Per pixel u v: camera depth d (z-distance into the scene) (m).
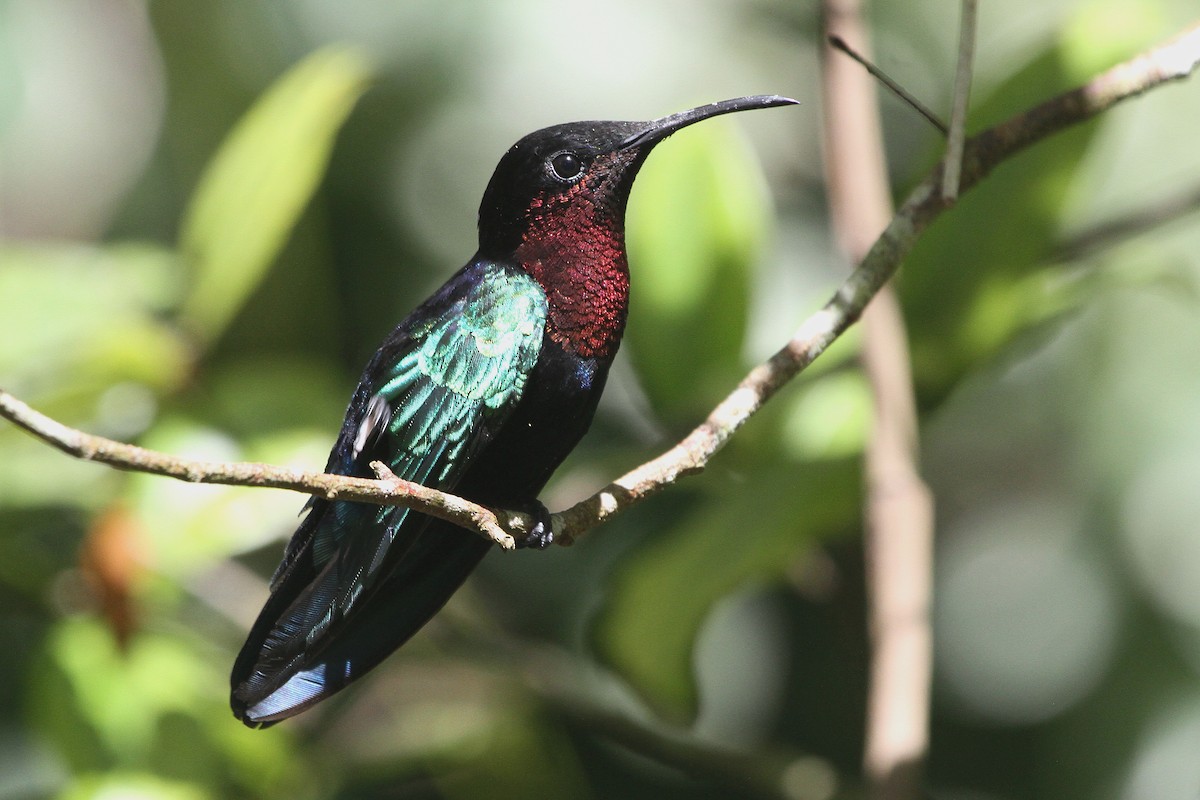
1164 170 10.88
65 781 8.26
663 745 8.80
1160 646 10.50
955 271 7.85
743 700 10.65
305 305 10.47
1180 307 10.52
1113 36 7.81
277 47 11.23
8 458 8.28
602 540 10.45
